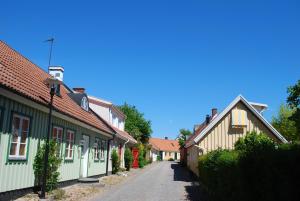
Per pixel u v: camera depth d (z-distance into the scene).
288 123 35.75
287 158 5.80
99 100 31.23
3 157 11.64
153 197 16.06
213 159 14.65
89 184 19.59
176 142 116.12
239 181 8.75
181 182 24.59
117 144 32.75
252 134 18.81
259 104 28.27
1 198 11.66
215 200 13.98
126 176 28.75
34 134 14.05
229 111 24.25
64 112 16.20
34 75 17.59
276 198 6.12
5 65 14.05
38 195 13.62
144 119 57.09
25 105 13.13
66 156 18.23
